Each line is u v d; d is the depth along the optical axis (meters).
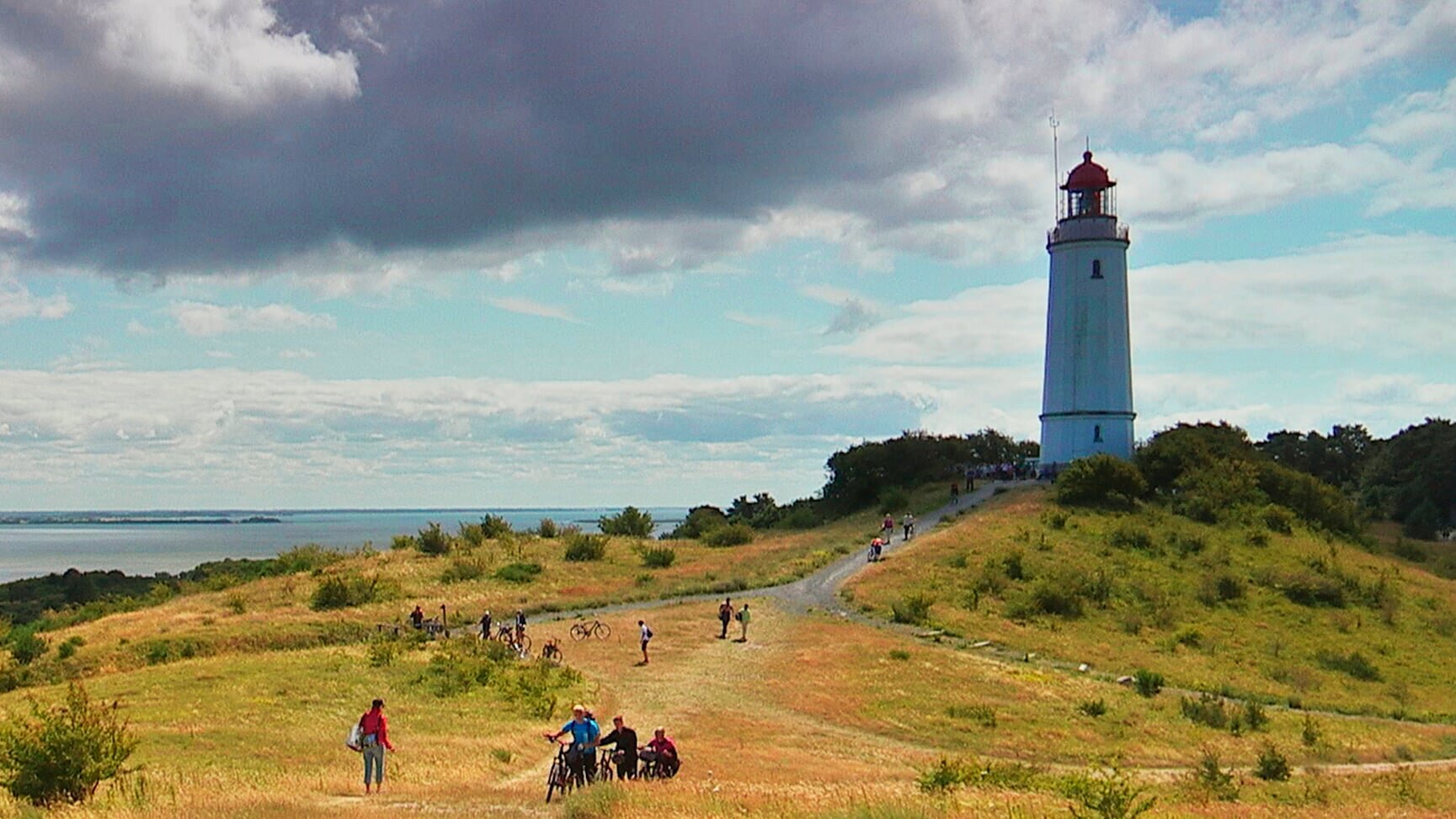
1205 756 36.47
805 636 59.34
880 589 69.75
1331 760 41.25
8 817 21.31
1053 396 104.12
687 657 54.84
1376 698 55.75
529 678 46.84
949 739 41.19
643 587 76.94
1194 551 79.81
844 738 40.09
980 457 135.50
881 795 25.48
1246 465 95.19
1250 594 72.31
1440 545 107.38
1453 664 63.06
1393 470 133.50
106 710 26.17
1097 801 24.28
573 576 80.81
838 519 113.31
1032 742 41.41
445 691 45.59
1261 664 59.94
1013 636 61.25
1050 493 94.88
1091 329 101.75
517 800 25.56
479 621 66.56
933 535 85.44
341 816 21.89
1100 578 70.75
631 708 44.44
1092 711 46.19
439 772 30.47
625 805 22.31
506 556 88.25
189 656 58.22
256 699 42.12
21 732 24.89
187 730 35.94
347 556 92.44
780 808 22.16
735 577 78.19
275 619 65.81
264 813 21.39
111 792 24.73
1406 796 33.56
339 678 47.44
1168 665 57.72
